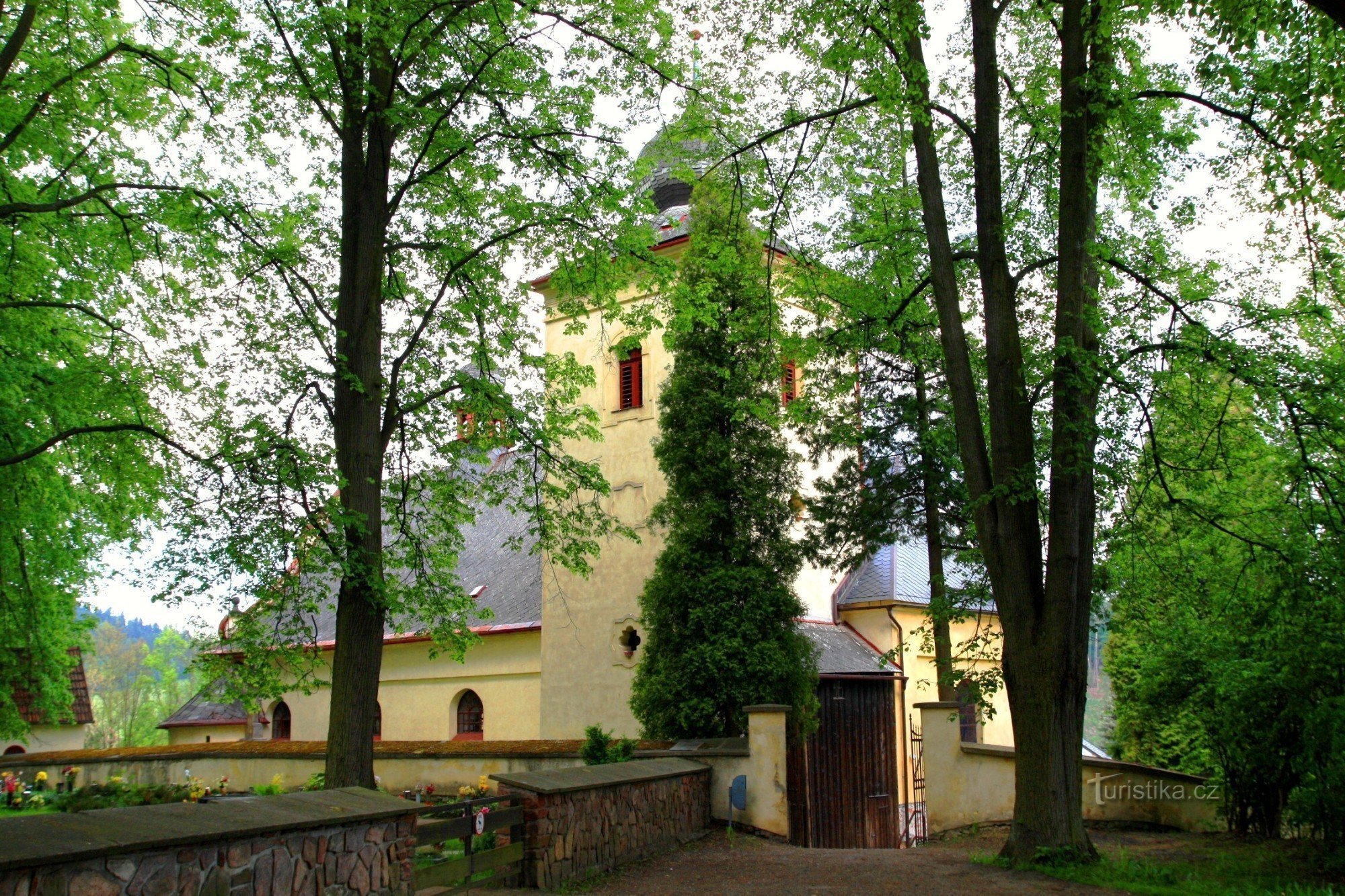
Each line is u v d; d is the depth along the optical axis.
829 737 19.58
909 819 21.28
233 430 12.92
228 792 22.64
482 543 32.53
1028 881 10.98
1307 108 10.88
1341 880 10.57
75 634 26.12
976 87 13.48
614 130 15.88
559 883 11.04
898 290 17.23
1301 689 11.89
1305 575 12.36
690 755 15.91
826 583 27.42
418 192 16.08
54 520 20.39
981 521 12.94
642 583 24.11
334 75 14.11
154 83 16.42
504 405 16.02
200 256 15.98
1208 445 14.29
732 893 10.88
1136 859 12.45
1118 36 13.01
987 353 13.34
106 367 16.45
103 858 6.10
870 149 16.64
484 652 27.80
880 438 19.61
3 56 14.05
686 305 16.44
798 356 17.09
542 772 11.64
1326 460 13.31
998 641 27.77
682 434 19.91
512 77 15.16
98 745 63.81
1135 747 22.34
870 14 12.84
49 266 17.84
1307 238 13.32
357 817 8.10
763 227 16.88
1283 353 12.60
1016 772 12.34
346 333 14.10
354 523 12.69
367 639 13.42
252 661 14.12
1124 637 22.52
